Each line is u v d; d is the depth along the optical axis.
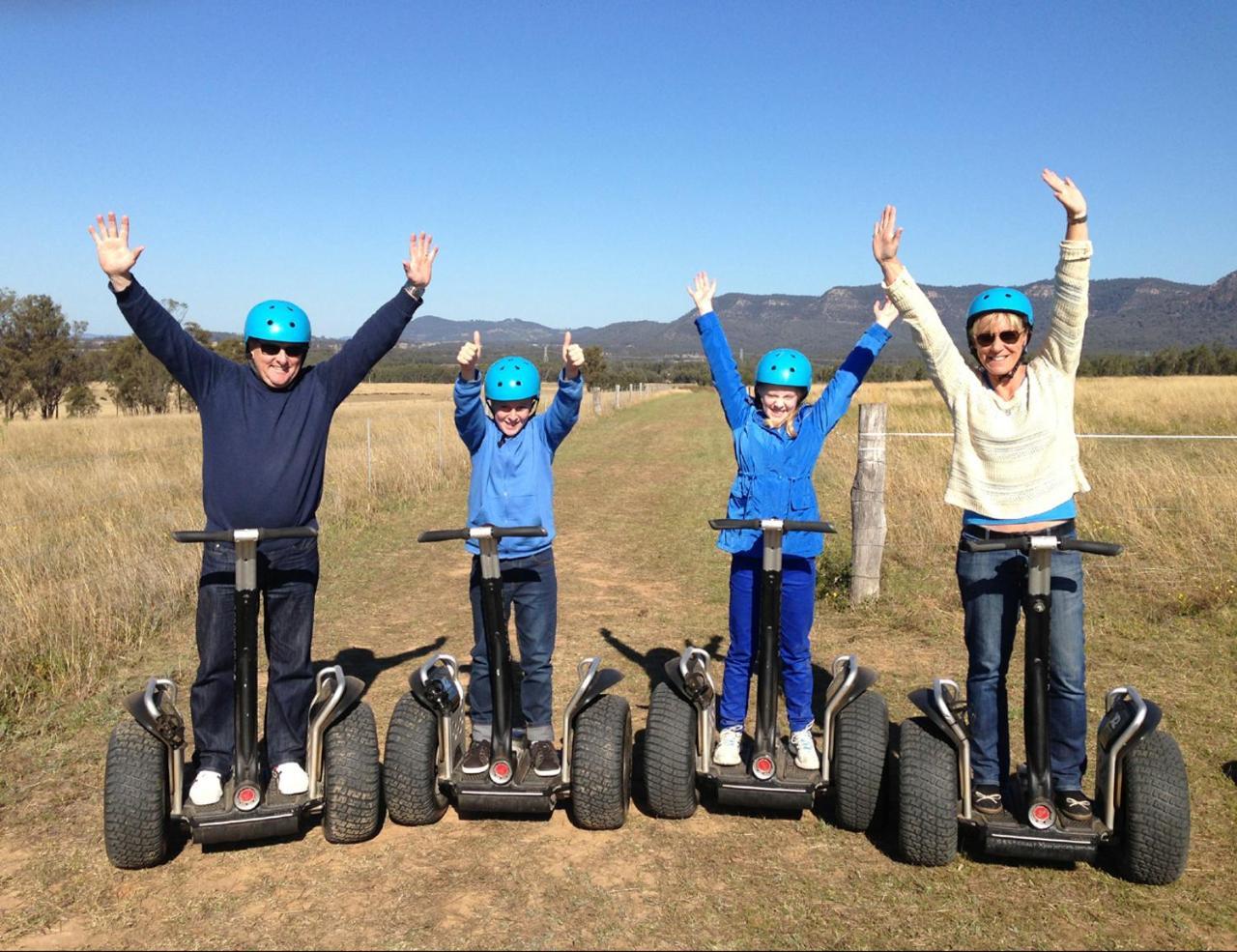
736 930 3.08
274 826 3.42
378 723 5.02
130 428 23.20
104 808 3.42
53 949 3.02
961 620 6.75
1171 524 8.52
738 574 3.95
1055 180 3.22
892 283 3.51
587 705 3.78
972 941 3.01
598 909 3.21
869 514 7.13
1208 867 3.44
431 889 3.35
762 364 3.88
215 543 3.57
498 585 3.54
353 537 10.44
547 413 3.96
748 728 4.71
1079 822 3.34
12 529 9.09
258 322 3.54
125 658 6.07
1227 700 5.08
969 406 3.47
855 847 3.66
